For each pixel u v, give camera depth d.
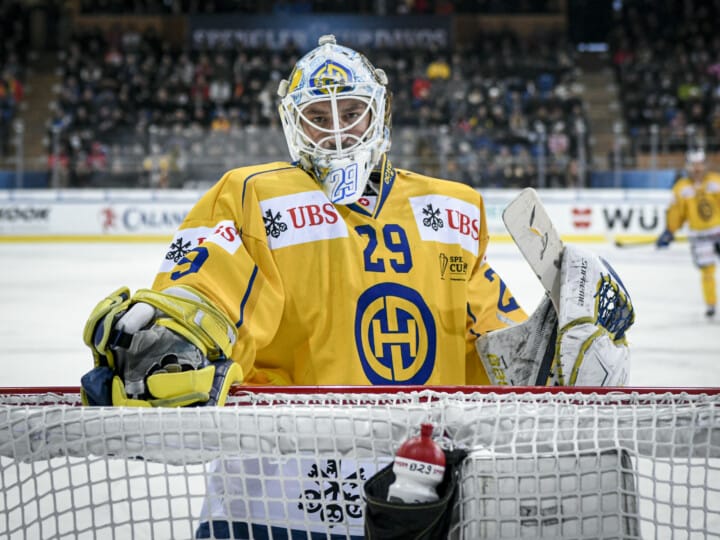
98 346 1.60
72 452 1.46
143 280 9.61
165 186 14.68
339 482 1.47
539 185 14.66
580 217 14.10
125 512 2.39
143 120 17.58
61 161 15.13
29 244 14.05
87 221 14.41
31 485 2.55
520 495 1.44
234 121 17.67
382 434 1.45
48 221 14.41
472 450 1.44
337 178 1.95
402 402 1.55
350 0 21.09
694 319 7.40
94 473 2.68
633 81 19.38
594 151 17.86
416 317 1.96
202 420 1.45
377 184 2.05
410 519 1.36
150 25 20.80
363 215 1.99
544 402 1.54
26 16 20.08
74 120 17.02
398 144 14.55
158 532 2.26
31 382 4.67
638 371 5.09
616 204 14.10
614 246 14.03
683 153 15.43
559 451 1.46
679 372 5.05
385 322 1.94
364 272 1.95
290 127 2.02
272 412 1.45
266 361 1.97
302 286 1.92
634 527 1.46
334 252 1.93
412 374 1.94
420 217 2.03
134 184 14.80
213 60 19.86
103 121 17.11
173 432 1.45
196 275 1.78
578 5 21.78
